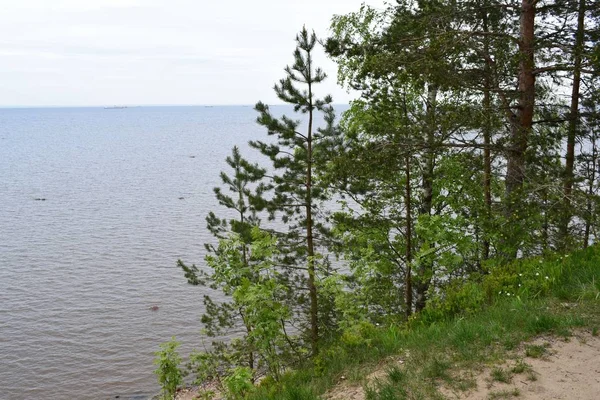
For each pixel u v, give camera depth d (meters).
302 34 15.11
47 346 32.38
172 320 35.75
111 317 36.47
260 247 11.67
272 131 15.84
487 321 7.39
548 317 6.82
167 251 53.25
